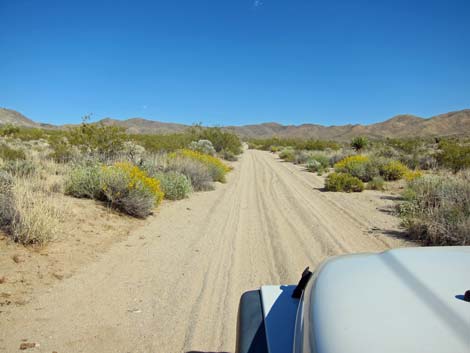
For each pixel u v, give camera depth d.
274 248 7.72
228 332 4.30
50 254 6.23
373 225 9.85
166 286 5.58
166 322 4.50
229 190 16.42
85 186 10.19
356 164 21.14
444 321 1.55
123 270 6.10
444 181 12.62
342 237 8.62
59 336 4.06
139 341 4.06
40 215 6.60
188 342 4.07
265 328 2.40
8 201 6.98
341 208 12.40
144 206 9.77
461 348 1.40
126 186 9.80
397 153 29.41
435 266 2.04
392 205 12.85
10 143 29.50
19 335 4.01
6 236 6.39
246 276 6.10
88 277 5.68
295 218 10.77
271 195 15.17
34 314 4.46
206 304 5.02
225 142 41.81
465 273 1.95
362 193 15.91
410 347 1.44
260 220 10.45
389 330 1.54
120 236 7.94
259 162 36.59
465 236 7.37
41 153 20.27
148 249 7.29
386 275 2.00
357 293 1.85
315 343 1.58
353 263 2.24
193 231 8.96
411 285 1.86
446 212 8.26
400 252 2.28
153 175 13.64
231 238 8.48
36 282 5.25
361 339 1.51
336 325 1.63
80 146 16.67
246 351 2.36
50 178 12.77
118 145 16.75
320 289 2.00
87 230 7.77
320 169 26.28
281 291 2.81
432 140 57.22
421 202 10.02
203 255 7.14
